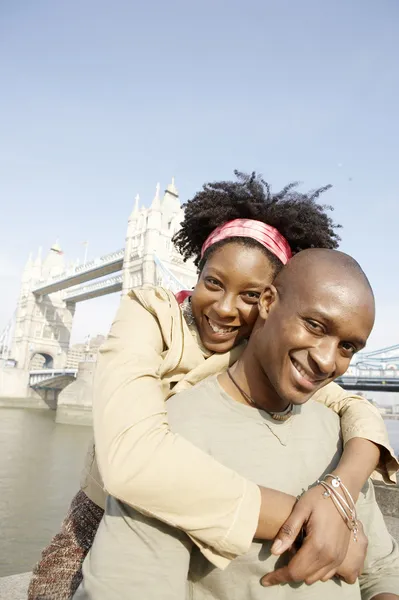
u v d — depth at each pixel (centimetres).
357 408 123
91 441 138
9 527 1509
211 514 81
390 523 331
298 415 109
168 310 128
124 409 94
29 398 6144
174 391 119
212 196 159
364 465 102
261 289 125
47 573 129
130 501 83
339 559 86
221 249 129
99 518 131
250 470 93
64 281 6338
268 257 126
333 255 97
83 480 137
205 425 98
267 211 144
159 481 82
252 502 83
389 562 105
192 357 126
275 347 93
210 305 128
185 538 87
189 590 92
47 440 3338
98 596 77
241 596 88
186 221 175
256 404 102
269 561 88
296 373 91
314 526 84
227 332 128
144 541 84
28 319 7019
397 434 4875
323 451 106
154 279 4591
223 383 109
